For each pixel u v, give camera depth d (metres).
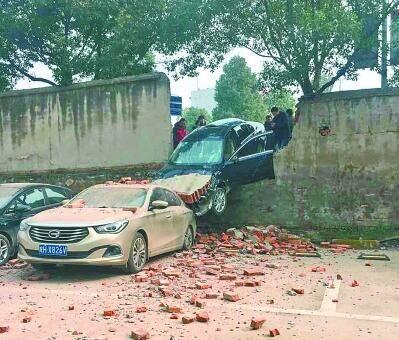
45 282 9.07
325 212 14.36
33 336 6.05
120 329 6.29
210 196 13.32
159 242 10.74
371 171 13.98
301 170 14.59
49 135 17.59
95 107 16.97
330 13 12.91
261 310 7.21
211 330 6.27
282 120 15.97
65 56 19.30
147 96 16.31
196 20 15.11
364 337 6.05
